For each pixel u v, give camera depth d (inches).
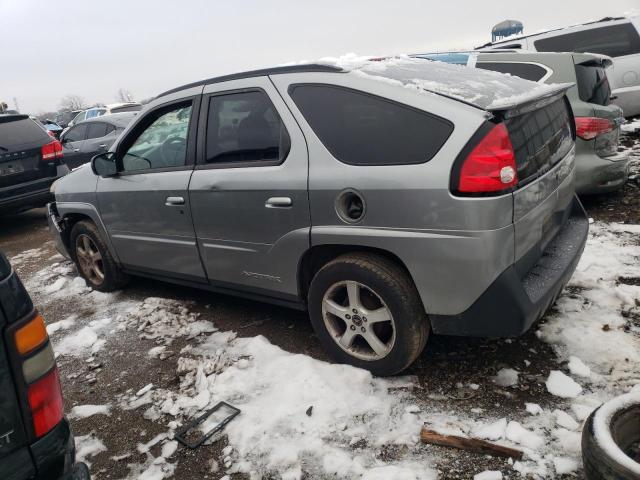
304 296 117.9
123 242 157.5
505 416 91.6
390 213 93.4
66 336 149.9
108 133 382.9
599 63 197.2
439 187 87.4
